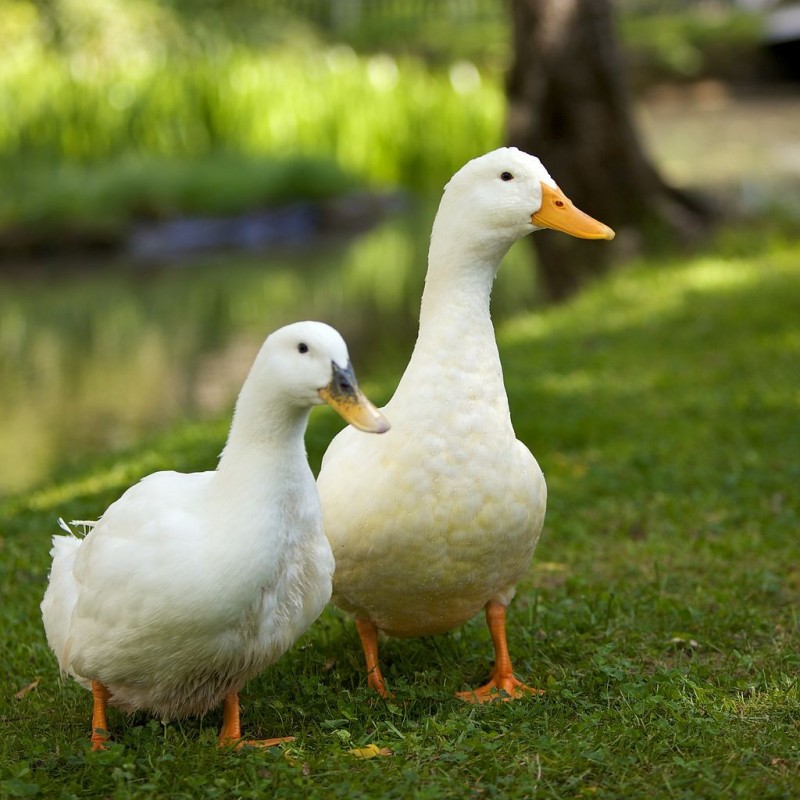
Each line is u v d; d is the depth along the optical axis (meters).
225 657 4.91
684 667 5.96
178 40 38.22
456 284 5.62
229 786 4.71
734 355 12.56
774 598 6.87
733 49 44.19
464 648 6.41
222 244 25.05
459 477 5.44
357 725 5.32
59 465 11.95
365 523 5.50
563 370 12.79
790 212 20.30
